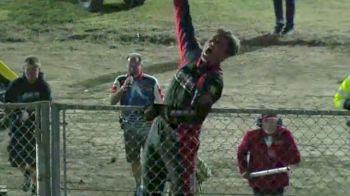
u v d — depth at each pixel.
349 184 21.59
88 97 33.97
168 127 13.77
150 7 48.78
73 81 37.00
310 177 21.95
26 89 20.45
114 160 23.30
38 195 14.72
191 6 48.72
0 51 42.94
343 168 22.73
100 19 47.25
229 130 25.48
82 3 48.66
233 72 38.06
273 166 17.52
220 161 23.11
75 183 21.36
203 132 25.41
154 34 44.41
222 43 13.34
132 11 48.25
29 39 45.09
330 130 25.50
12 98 20.45
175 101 13.60
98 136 25.42
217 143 24.48
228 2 49.72
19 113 17.08
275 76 37.38
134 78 20.50
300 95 33.94
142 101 20.42
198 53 13.82
